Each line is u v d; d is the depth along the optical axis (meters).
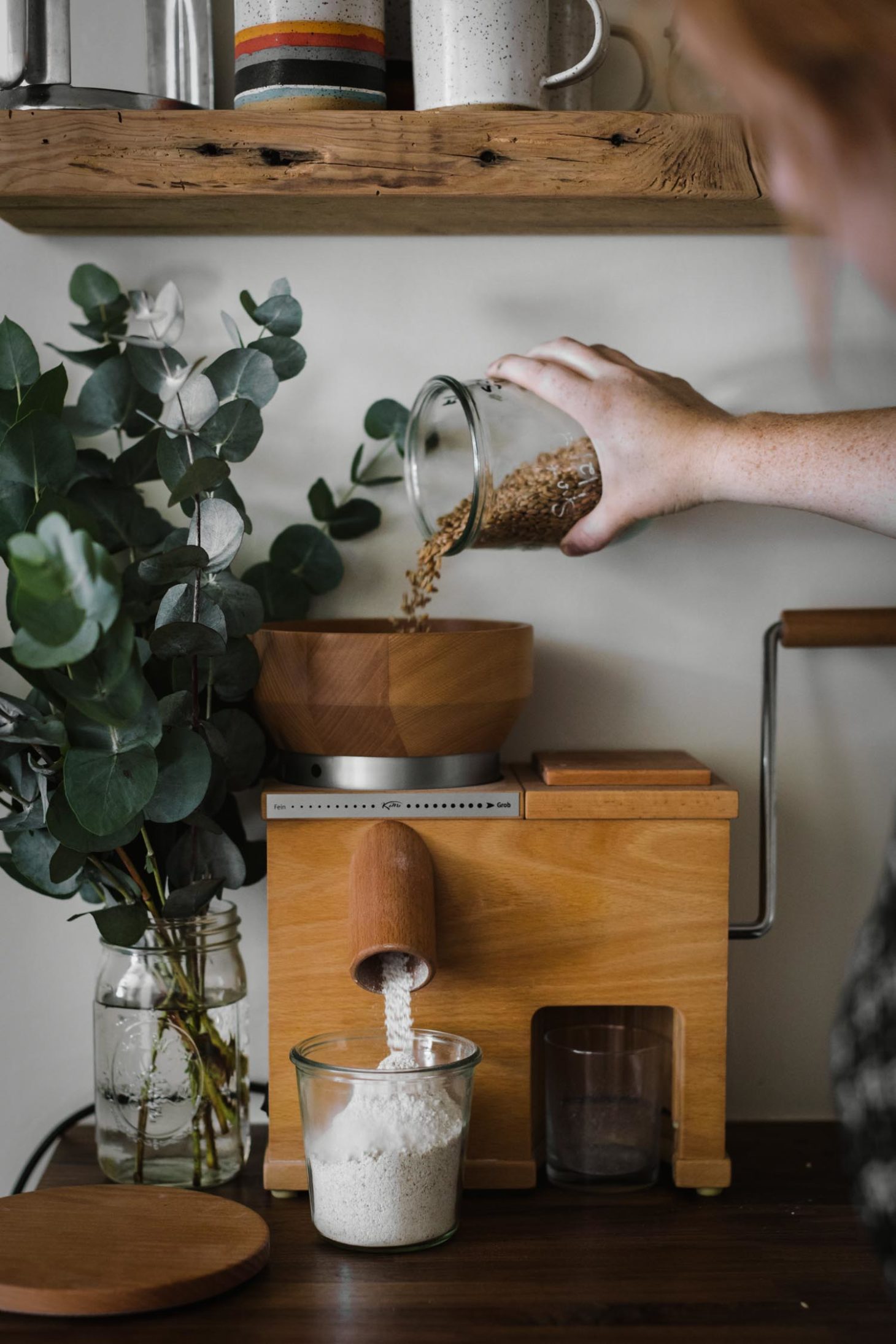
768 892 0.98
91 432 0.97
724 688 1.03
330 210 0.91
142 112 0.84
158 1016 0.88
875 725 1.04
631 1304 0.73
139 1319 0.71
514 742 1.03
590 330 1.01
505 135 0.85
